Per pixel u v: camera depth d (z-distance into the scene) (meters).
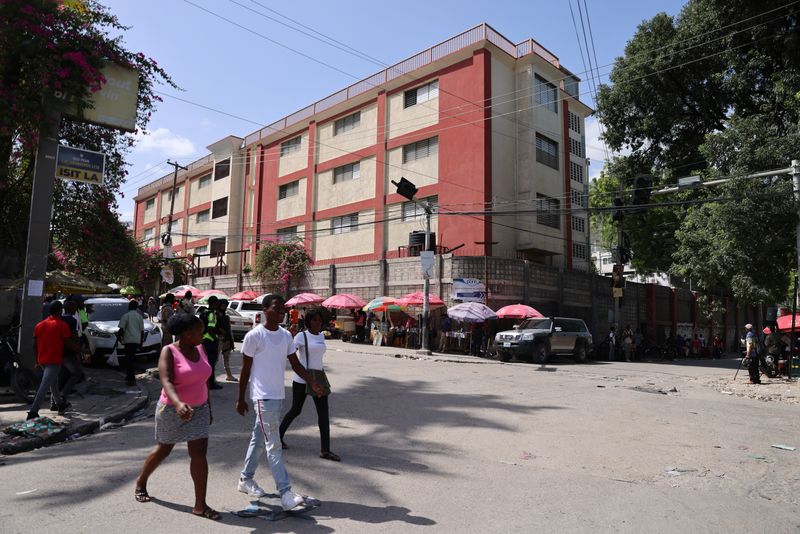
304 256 32.12
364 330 27.02
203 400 4.34
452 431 7.62
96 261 14.33
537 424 8.25
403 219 28.77
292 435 7.04
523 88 27.94
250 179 40.22
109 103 10.52
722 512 4.64
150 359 14.92
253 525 4.08
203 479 4.24
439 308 24.86
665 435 7.70
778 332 18.42
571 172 30.81
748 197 18.16
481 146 25.89
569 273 27.75
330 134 33.59
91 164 10.26
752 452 6.86
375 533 3.98
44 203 9.70
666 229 31.23
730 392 13.62
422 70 28.59
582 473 5.72
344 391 10.76
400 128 29.55
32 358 9.30
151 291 42.12
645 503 4.82
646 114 27.14
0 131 9.14
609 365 21.81
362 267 28.36
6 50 9.27
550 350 20.91
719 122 26.91
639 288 33.97
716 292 41.97
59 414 7.86
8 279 11.45
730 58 23.16
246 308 25.70
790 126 19.42
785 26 21.67
